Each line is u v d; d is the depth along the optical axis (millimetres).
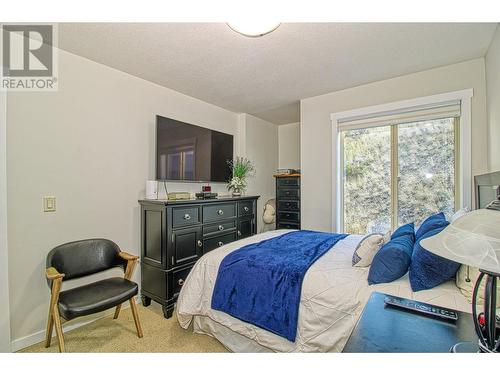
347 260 1837
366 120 3012
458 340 867
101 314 2336
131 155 2650
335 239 2404
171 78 2760
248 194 4137
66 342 1954
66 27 1846
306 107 3428
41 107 2031
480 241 681
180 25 1828
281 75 2713
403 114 2797
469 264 671
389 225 2957
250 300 1680
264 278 1668
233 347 1786
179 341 1952
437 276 1367
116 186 2521
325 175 3299
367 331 932
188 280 2041
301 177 3486
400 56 2328
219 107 3781
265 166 4543
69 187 2188
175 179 2889
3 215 1809
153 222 2527
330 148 3250
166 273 2395
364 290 1450
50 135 2078
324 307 1441
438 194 2678
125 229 2588
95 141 2363
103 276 2398
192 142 3119
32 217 1976
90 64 2334
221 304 1796
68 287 2162
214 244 2939
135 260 2133
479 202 1944
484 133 2371
